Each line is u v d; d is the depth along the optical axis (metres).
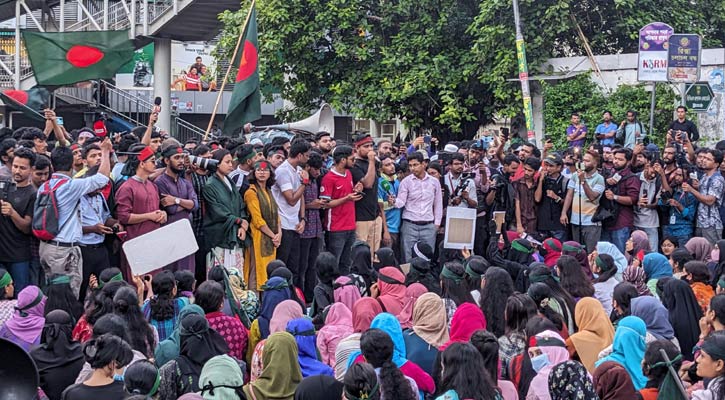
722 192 13.21
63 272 9.29
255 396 6.22
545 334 6.83
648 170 13.09
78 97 25.28
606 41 21.84
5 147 10.30
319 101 23.05
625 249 12.49
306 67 22.41
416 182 12.50
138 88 29.11
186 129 27.58
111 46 12.92
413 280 8.66
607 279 9.38
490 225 12.28
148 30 23.19
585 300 7.51
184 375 6.32
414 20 22.11
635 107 19.34
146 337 7.08
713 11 21.75
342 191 11.80
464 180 12.45
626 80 20.27
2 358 4.94
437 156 13.92
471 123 22.81
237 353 7.57
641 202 13.10
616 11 21.11
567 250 10.17
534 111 21.23
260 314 8.00
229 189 10.59
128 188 9.80
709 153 13.19
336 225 11.88
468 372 5.55
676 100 19.25
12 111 22.73
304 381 5.73
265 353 6.36
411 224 12.50
